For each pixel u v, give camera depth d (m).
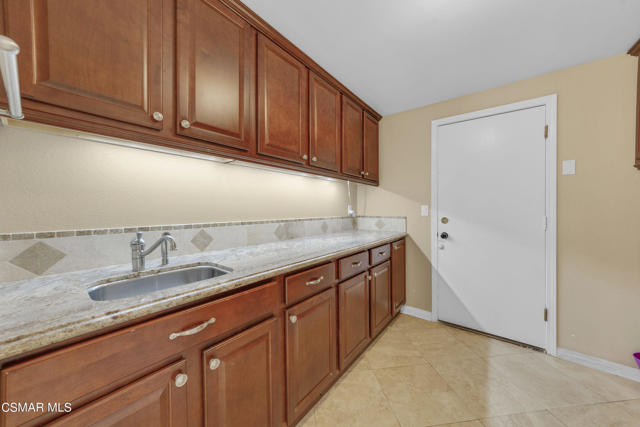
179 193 1.31
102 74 0.76
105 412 0.58
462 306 2.17
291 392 1.10
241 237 1.59
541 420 1.21
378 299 1.93
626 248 1.55
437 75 1.82
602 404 1.31
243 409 0.90
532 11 1.22
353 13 1.23
